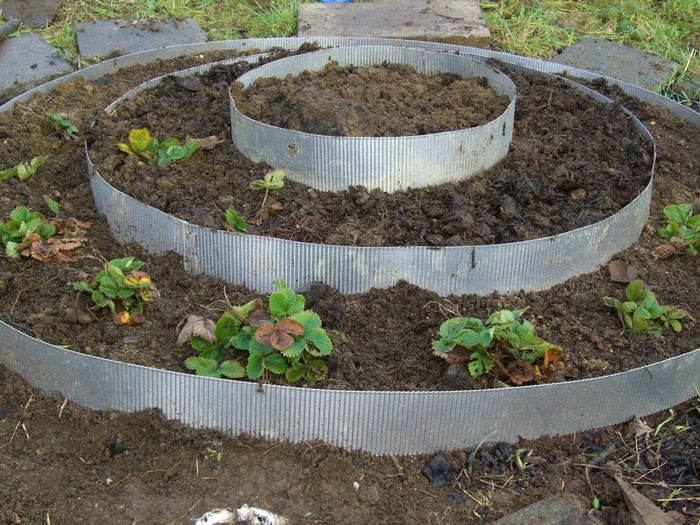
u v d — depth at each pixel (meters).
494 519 1.45
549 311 1.79
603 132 2.26
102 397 1.59
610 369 1.65
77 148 2.24
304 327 1.59
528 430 1.57
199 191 1.99
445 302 1.77
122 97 2.34
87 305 1.73
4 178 2.09
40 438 1.56
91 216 1.99
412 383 1.61
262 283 1.81
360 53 2.47
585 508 1.47
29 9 2.85
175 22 2.87
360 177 1.99
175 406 1.56
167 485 1.49
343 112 2.07
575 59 2.74
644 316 1.72
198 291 1.79
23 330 1.69
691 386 1.66
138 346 1.66
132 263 1.76
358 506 1.46
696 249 1.94
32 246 1.84
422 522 1.45
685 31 2.93
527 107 2.34
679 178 2.19
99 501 1.46
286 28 2.86
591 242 1.85
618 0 3.02
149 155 2.09
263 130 2.03
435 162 2.00
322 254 1.76
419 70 2.47
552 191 2.02
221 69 2.49
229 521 1.44
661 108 2.44
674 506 1.48
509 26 2.87
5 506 1.45
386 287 1.78
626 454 1.57
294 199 1.97
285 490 1.48
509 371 1.60
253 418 1.54
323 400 1.52
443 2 2.96
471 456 1.54
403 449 1.54
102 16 2.89
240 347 1.61
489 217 1.93
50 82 2.47
